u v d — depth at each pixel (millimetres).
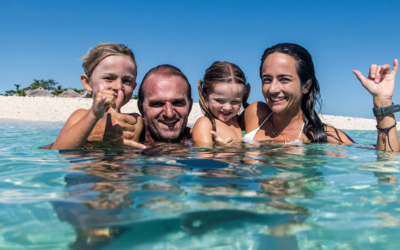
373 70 1088
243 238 409
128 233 418
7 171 739
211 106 1183
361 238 413
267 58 1114
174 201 540
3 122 3193
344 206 528
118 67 1093
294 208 516
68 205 519
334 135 1216
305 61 1112
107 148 1032
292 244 396
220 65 1172
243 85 1170
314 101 1198
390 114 1066
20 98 5746
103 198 555
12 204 523
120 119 1041
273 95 1111
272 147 1062
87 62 1116
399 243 400
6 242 393
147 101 1125
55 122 3420
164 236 413
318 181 676
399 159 907
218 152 966
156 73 1128
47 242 393
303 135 1200
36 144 1268
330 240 406
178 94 1112
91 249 379
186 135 1281
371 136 2137
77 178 682
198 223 451
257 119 1271
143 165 792
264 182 663
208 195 575
